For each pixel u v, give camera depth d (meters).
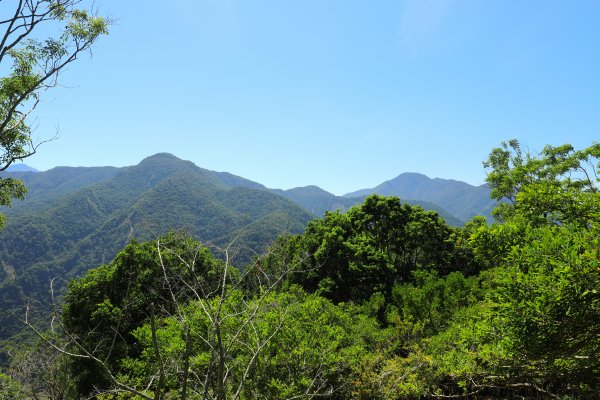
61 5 9.27
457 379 10.55
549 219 7.68
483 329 6.82
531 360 6.60
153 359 10.09
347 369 11.81
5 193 12.98
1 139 11.10
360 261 26.42
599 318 5.38
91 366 13.94
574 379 6.94
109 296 19.14
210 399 5.72
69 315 19.42
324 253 25.95
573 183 21.91
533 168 23.94
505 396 10.20
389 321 17.45
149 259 16.25
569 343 6.05
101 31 10.48
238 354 9.64
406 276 30.06
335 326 13.91
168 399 8.05
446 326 16.86
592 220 6.40
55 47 10.31
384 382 11.32
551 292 5.21
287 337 10.36
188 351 4.65
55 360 8.42
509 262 6.69
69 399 13.64
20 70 10.73
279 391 8.98
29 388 8.10
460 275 19.30
